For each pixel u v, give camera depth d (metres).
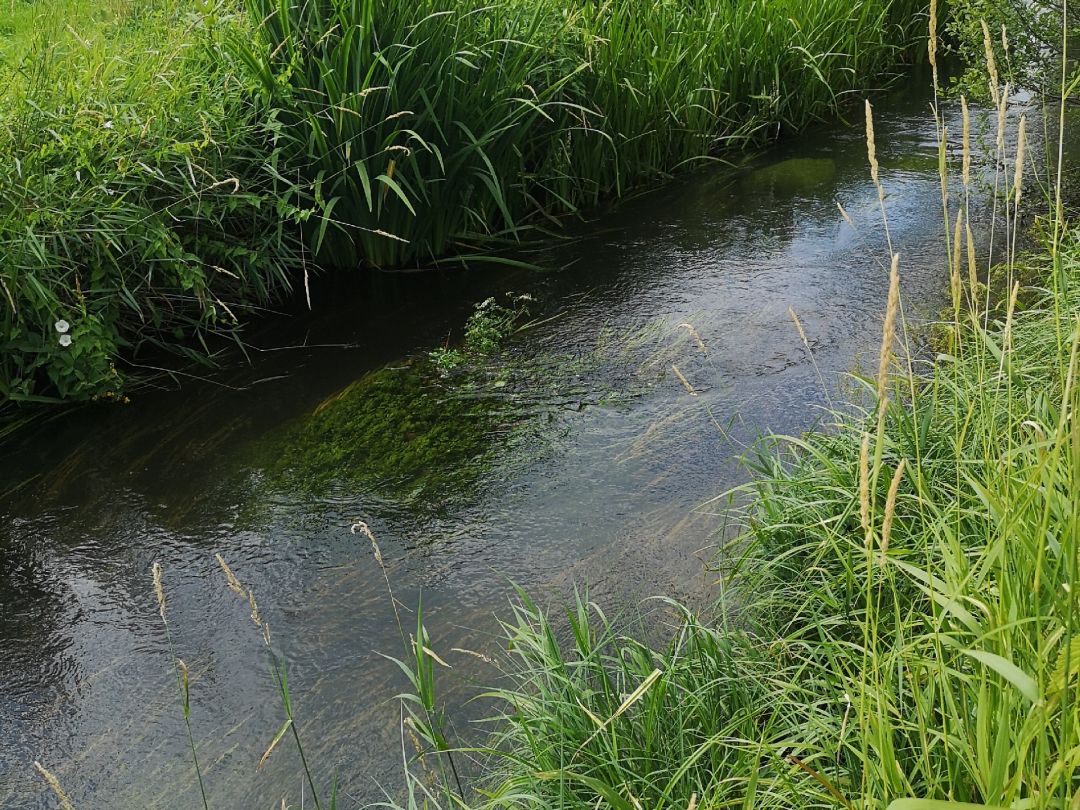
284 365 4.97
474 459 4.12
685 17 7.41
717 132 7.66
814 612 2.64
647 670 2.47
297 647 3.22
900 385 3.70
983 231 5.81
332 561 3.61
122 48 5.68
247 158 5.36
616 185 6.98
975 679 1.64
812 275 5.51
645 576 3.36
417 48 5.43
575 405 4.45
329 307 5.55
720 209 6.61
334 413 4.48
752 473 3.84
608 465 4.00
